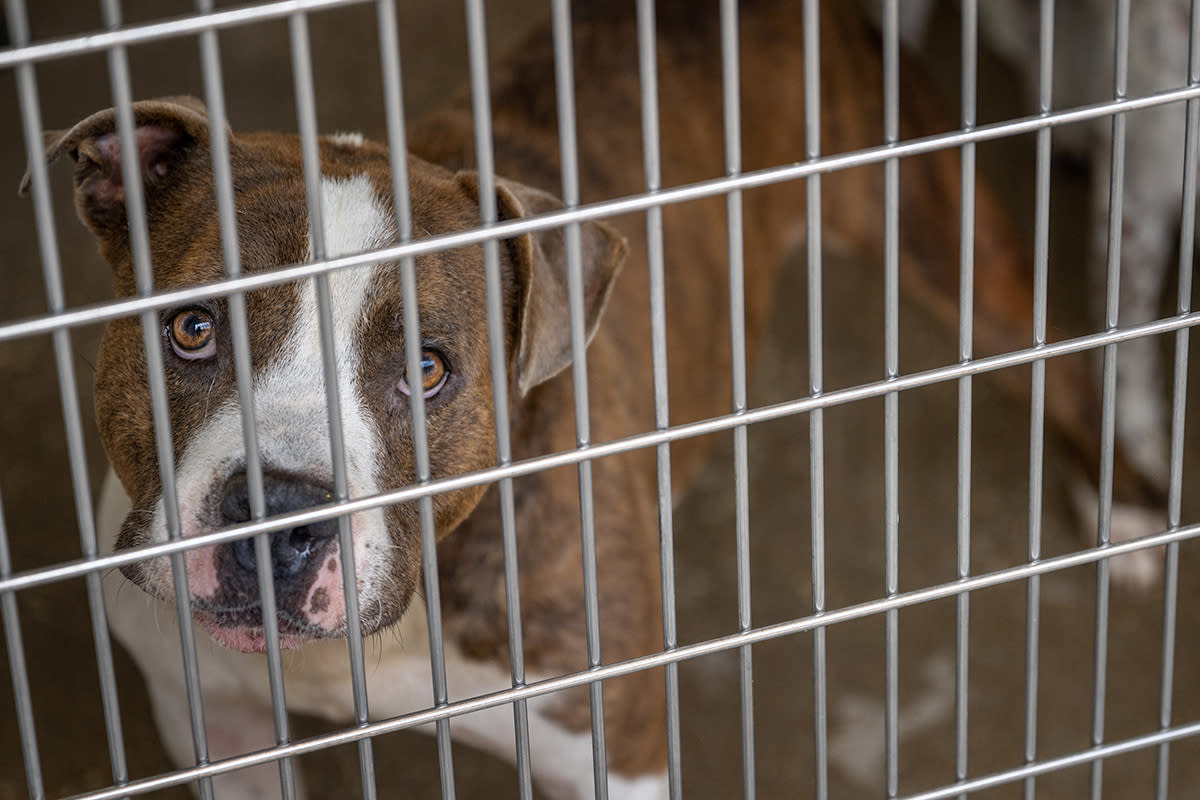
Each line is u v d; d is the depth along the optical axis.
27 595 2.16
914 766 1.98
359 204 1.47
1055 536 2.33
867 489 2.42
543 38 1.99
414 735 2.01
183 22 1.03
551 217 1.11
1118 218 1.22
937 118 2.26
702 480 2.43
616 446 1.17
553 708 1.60
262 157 1.51
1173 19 2.06
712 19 2.06
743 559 1.21
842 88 2.16
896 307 1.19
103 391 1.48
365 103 3.10
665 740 1.72
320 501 1.35
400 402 1.46
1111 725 2.03
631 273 1.82
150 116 1.45
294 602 1.35
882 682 2.10
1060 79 2.84
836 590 2.23
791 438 2.52
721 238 1.98
